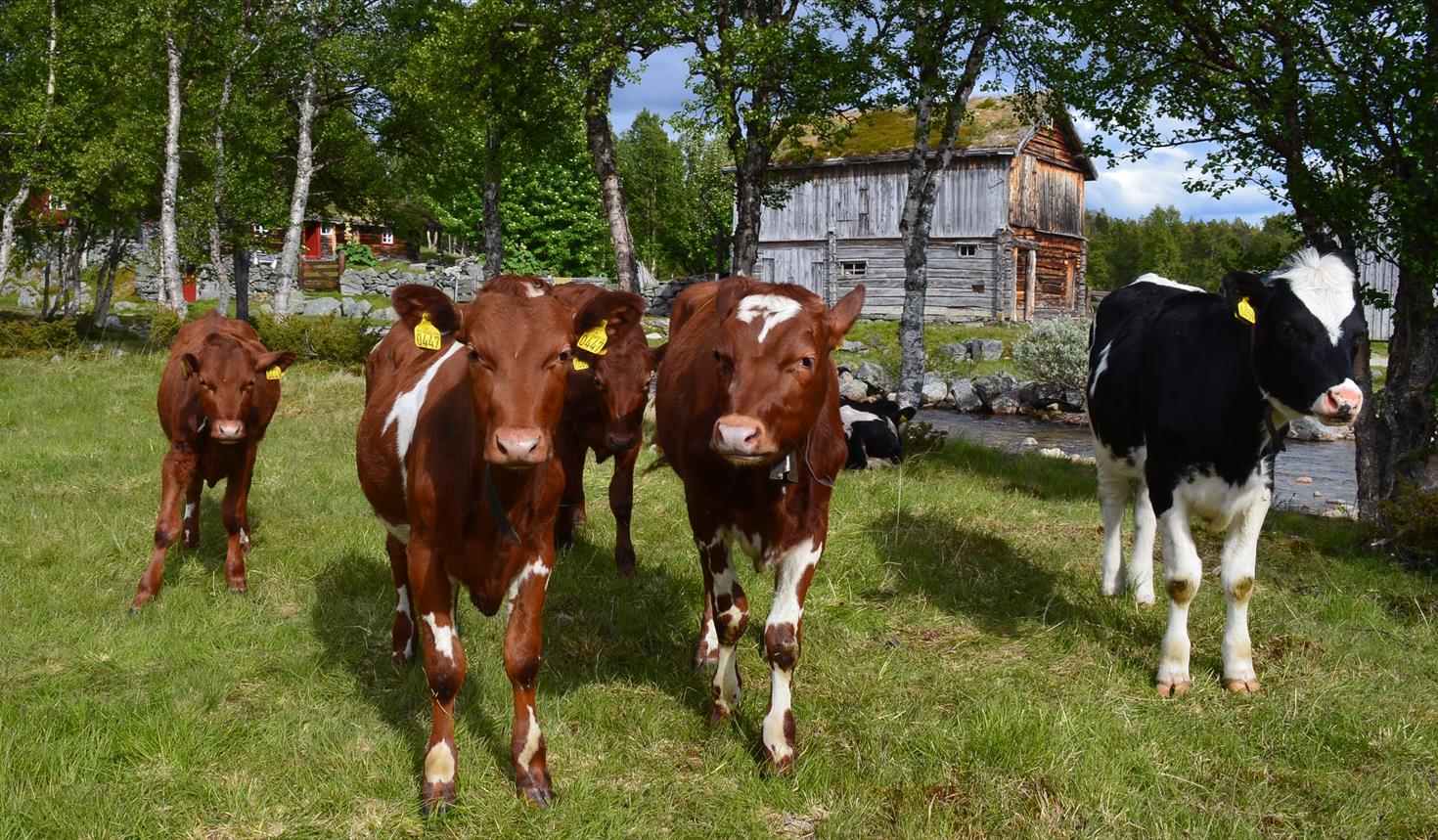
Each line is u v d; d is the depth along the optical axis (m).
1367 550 7.69
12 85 23.22
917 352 15.12
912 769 4.07
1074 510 8.75
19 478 8.80
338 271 41.62
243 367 5.84
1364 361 8.73
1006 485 10.13
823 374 3.98
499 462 3.30
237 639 5.32
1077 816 3.77
